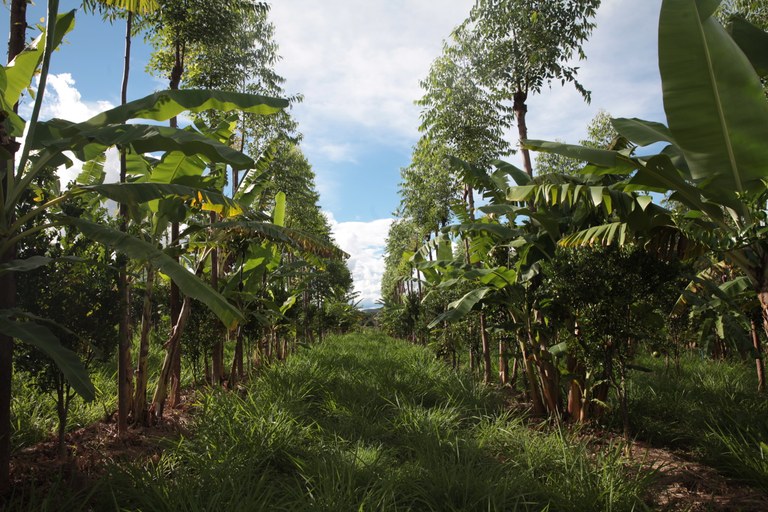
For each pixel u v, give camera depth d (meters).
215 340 8.72
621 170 5.06
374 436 5.79
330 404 6.89
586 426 6.77
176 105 4.64
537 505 3.95
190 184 6.25
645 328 5.86
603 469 4.34
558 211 7.42
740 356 12.70
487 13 8.74
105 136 3.97
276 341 14.80
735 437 5.55
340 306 26.11
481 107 10.34
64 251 4.86
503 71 9.01
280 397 6.71
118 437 5.66
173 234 7.45
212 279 8.52
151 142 4.12
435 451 4.89
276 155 13.91
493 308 8.10
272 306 10.49
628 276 5.59
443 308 14.11
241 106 4.66
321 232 25.39
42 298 4.53
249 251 9.21
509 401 8.64
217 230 7.45
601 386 6.86
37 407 5.75
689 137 3.89
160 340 10.30
